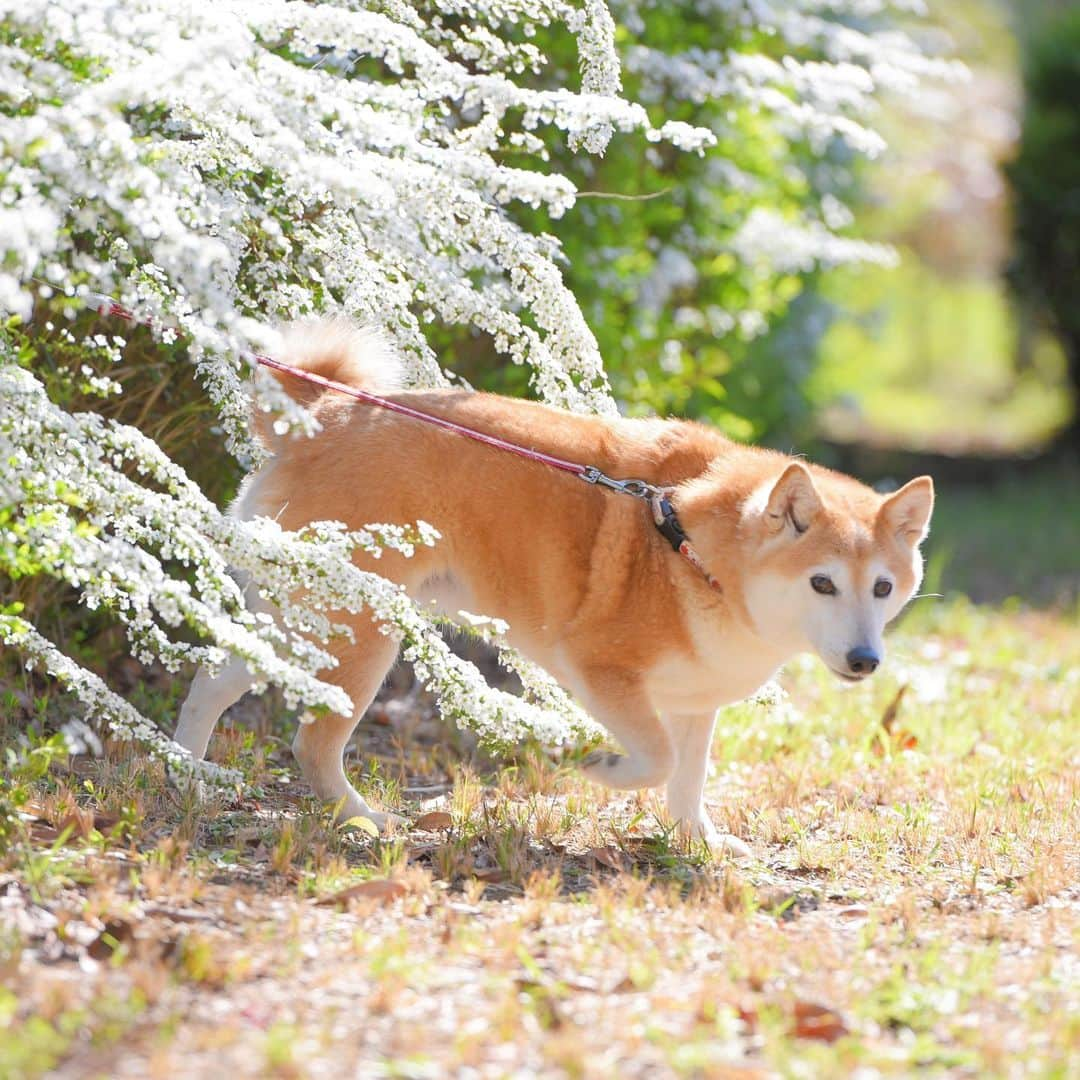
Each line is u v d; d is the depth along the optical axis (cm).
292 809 855
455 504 824
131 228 630
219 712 867
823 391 2791
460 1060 501
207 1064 486
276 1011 536
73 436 677
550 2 888
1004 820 876
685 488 836
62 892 629
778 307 1994
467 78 782
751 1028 539
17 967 543
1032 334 3177
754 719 1139
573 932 644
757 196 1758
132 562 662
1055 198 2900
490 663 1309
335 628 727
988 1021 554
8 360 698
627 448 869
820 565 782
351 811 840
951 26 3184
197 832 771
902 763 1030
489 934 632
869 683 1296
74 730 734
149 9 657
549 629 844
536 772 951
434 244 815
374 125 686
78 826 724
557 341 882
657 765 808
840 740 1102
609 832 836
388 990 547
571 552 827
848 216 2166
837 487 844
